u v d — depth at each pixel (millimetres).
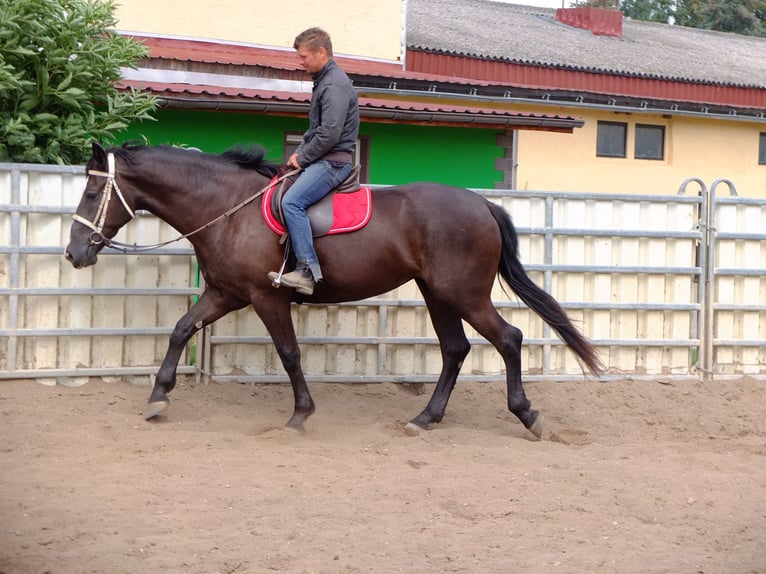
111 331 8578
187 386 8703
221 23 15477
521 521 5461
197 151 7508
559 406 8836
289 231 7062
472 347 9461
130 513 5355
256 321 8961
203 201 7359
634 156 20328
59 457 6453
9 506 5402
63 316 8523
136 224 8648
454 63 18812
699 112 19969
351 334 9164
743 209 10055
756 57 27016
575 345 7617
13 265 8305
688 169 20844
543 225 9555
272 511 5484
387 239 7324
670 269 9789
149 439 6969
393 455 6867
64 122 8977
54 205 8484
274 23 15867
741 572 4742
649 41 26203
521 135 19047
